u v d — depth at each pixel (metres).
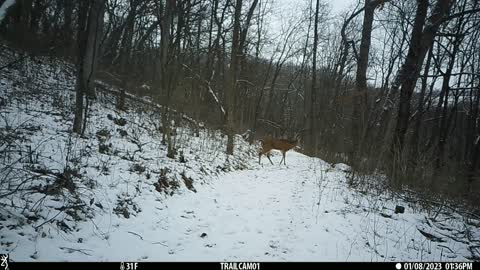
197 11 15.79
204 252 4.71
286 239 5.40
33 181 5.21
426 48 10.46
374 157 10.52
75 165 6.20
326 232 5.79
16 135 6.78
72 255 4.01
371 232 5.93
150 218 5.63
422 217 6.97
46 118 9.22
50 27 18.72
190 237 5.23
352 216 6.69
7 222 4.11
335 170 12.77
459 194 10.18
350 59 22.69
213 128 15.76
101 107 12.54
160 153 9.30
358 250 5.16
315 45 21.09
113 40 20.91
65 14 17.12
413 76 10.29
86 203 5.21
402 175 9.12
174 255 4.52
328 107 21.84
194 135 14.00
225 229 5.70
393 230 6.11
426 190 8.98
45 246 4.01
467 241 6.02
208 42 21.91
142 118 13.26
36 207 4.59
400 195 8.70
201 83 17.66
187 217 6.07
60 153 6.81
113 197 5.74
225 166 11.18
